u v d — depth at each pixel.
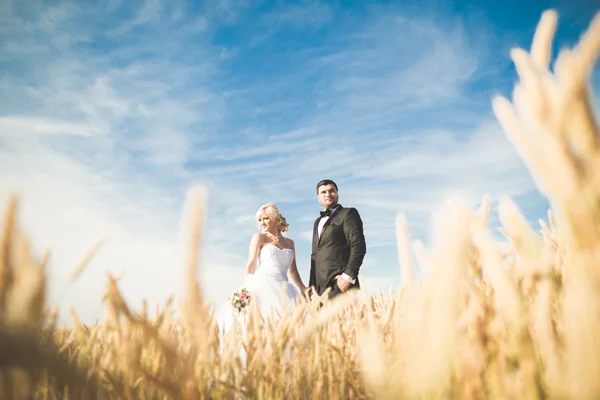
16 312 0.33
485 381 0.47
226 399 0.82
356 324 1.07
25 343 0.33
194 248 0.30
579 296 0.30
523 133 0.28
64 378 0.50
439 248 0.39
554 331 0.50
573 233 0.29
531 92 0.28
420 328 0.42
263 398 0.89
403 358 0.49
